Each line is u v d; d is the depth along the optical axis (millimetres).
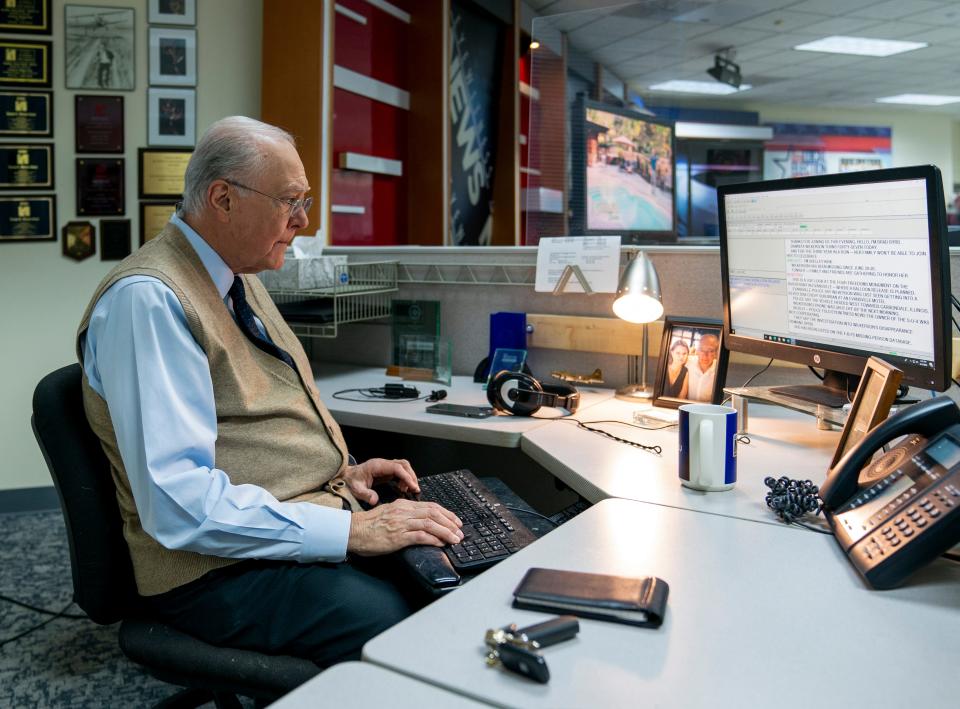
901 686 604
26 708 1630
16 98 2801
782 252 1417
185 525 985
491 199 4676
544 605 737
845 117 10164
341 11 3254
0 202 2820
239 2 2906
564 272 1887
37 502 2924
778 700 584
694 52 6680
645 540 921
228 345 1118
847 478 945
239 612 1024
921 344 1165
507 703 583
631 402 1750
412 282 2188
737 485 1132
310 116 2799
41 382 1050
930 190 1106
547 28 3156
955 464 823
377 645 677
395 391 1818
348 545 1044
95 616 1066
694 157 8273
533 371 2018
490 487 1395
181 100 2893
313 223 2834
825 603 754
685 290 1799
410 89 3850
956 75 8273
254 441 1146
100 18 2830
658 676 620
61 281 2887
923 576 816
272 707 584
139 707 1642
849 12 5922
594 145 2850
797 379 1689
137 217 2912
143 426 979
